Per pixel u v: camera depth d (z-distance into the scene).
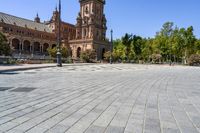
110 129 3.74
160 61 92.44
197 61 74.75
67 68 24.67
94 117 4.48
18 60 36.91
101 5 101.19
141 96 7.10
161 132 3.66
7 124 3.88
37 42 98.06
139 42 104.00
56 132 3.53
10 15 91.94
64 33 111.56
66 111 4.93
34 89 8.12
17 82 10.23
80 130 3.66
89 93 7.51
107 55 78.56
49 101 5.99
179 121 4.33
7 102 5.73
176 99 6.69
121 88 8.92
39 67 23.70
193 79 14.11
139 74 17.78
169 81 12.36
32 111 4.84
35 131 3.55
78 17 100.38
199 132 3.72
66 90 8.06
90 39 90.38
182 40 86.44
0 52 44.19
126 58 102.31
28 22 99.75
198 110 5.29
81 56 68.44
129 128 3.82
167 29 93.50
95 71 20.53
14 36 84.69
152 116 4.64
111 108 5.30
